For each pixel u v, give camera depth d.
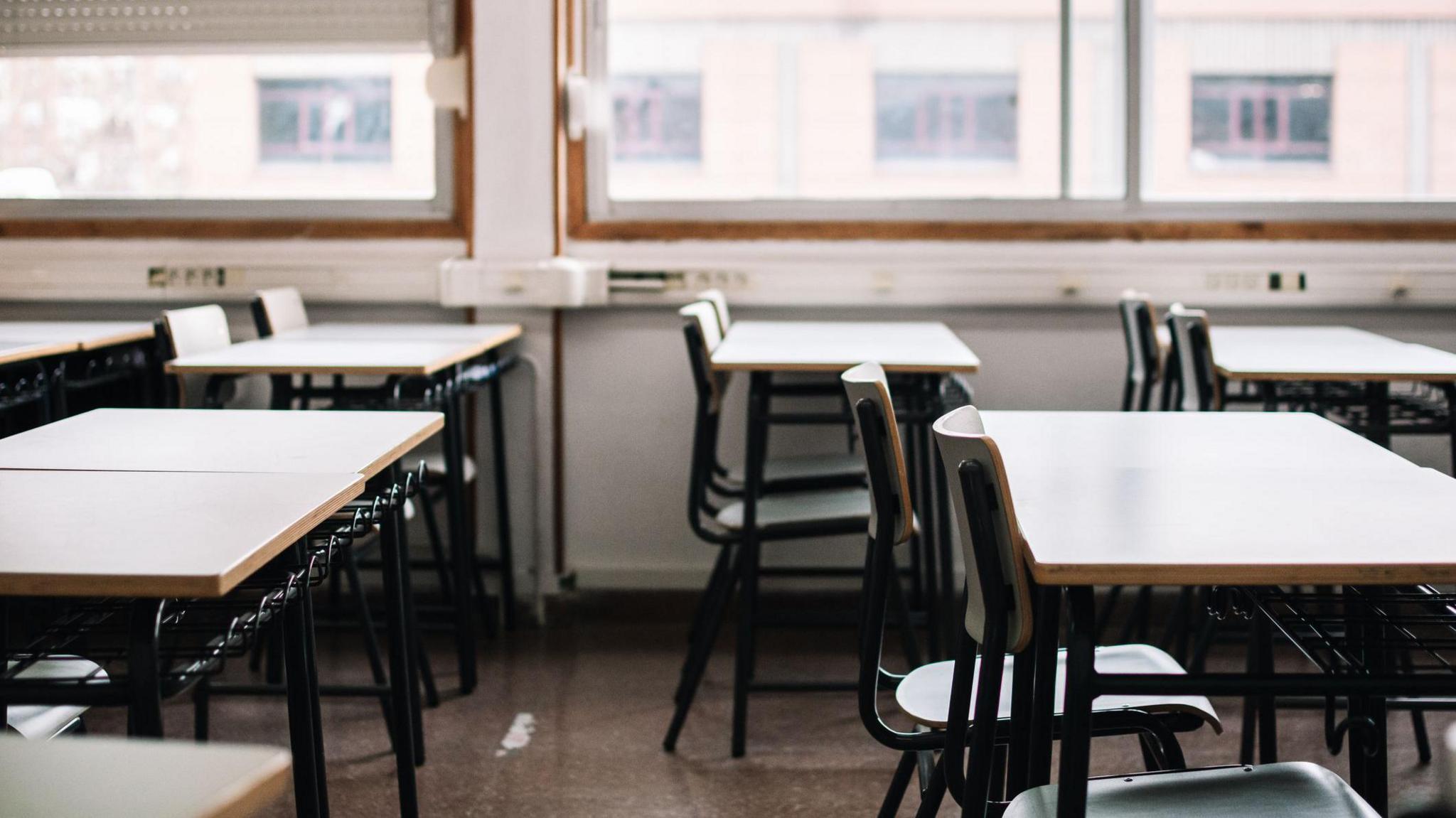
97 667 1.80
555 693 3.31
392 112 4.11
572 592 4.08
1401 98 4.38
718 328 3.44
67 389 3.72
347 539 1.84
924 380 3.12
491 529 4.06
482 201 3.94
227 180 4.17
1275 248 3.95
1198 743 2.90
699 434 3.01
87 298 4.06
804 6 4.27
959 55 4.27
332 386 3.83
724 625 3.93
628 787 2.70
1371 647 1.59
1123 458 1.92
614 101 4.20
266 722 3.07
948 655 3.26
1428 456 3.97
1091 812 1.40
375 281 4.02
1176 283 3.93
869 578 1.87
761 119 4.30
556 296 3.87
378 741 2.97
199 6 4.05
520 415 3.99
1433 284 3.88
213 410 2.39
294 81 4.12
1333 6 4.29
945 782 1.71
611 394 4.06
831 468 3.44
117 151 4.18
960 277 3.94
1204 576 1.30
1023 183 4.20
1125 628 3.34
